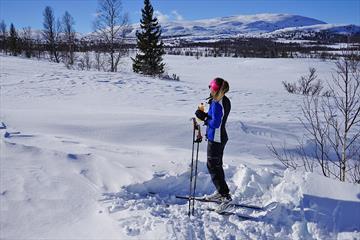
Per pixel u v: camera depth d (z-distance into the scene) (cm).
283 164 742
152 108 1365
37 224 421
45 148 616
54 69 2628
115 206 464
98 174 552
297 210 452
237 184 550
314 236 412
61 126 848
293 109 1606
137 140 812
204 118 482
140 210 462
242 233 412
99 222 431
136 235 399
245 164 654
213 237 400
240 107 1590
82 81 2011
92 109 1197
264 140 917
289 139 959
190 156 672
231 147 834
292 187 492
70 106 1256
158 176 545
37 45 5938
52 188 496
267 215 453
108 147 703
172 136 850
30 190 486
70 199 477
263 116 1352
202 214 466
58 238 398
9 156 577
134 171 562
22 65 2777
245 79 3859
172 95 1792
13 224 418
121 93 1719
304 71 4622
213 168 485
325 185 493
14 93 1476
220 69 5028
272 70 4884
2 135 705
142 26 3662
